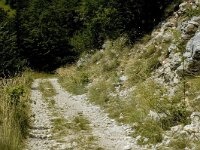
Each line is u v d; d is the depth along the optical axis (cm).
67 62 6512
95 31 3819
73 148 1102
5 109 1215
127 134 1256
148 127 1205
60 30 7225
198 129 1074
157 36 2114
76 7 7588
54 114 1716
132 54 2353
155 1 2581
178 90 1400
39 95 2578
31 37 7188
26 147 1102
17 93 1465
